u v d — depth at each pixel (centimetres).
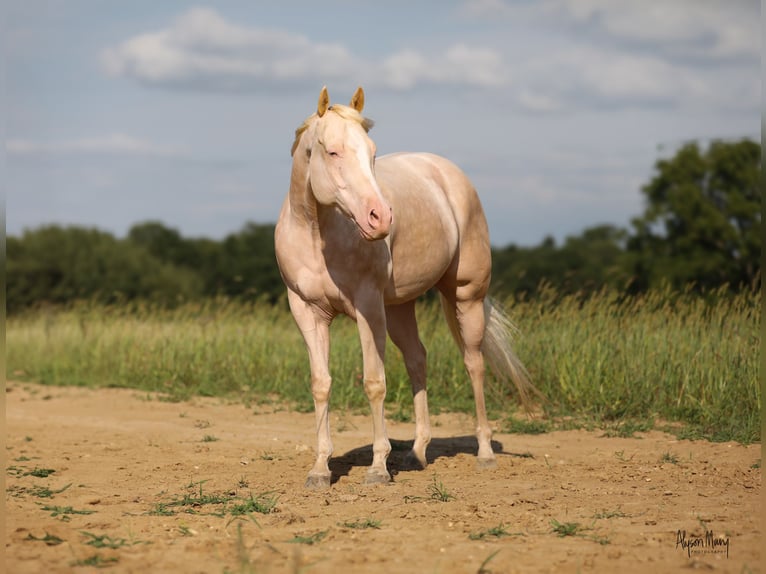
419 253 730
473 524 545
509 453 859
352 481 712
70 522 556
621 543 495
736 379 1040
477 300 818
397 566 450
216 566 452
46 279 4484
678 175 4225
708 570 441
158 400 1277
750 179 4112
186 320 1644
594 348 1165
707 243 4131
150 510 598
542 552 475
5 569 447
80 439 953
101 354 1552
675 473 739
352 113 632
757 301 1139
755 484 687
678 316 1235
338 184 613
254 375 1368
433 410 1126
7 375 1586
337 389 1210
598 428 998
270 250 5069
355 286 666
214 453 862
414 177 765
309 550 482
